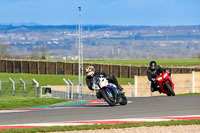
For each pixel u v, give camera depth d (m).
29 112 56.88
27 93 116.88
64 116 49.22
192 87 142.88
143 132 37.28
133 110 53.81
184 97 77.81
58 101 89.62
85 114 50.69
